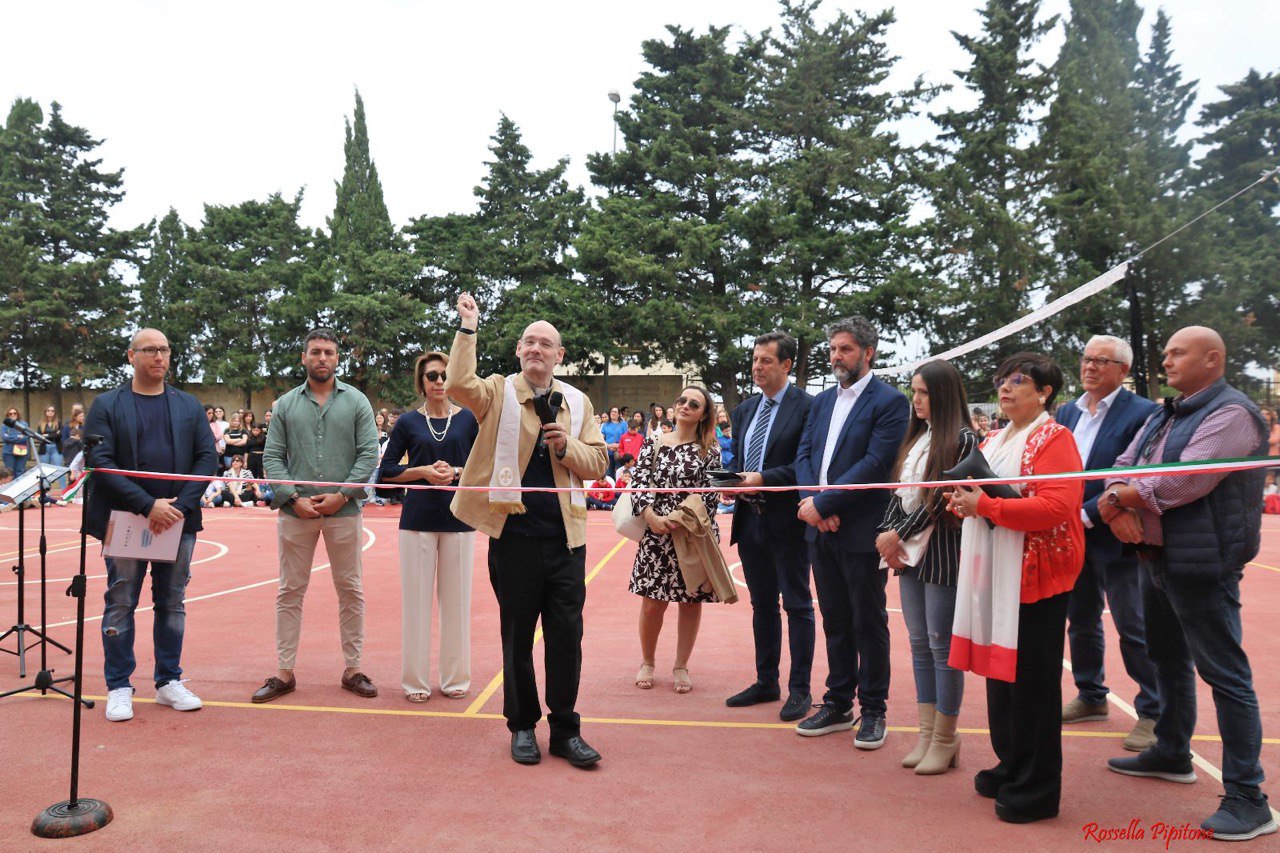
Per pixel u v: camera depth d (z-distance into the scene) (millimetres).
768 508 4574
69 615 7047
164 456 4586
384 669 5500
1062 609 3293
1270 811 3203
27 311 32094
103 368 34188
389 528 14055
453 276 33594
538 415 3996
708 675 5445
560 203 33062
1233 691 3205
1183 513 3291
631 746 4113
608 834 3137
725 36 30953
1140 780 3713
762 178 29312
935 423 3701
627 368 34375
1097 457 4316
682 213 30703
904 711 4684
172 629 4648
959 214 25578
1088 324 10859
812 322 26484
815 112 28703
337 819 3252
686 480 5035
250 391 34625
